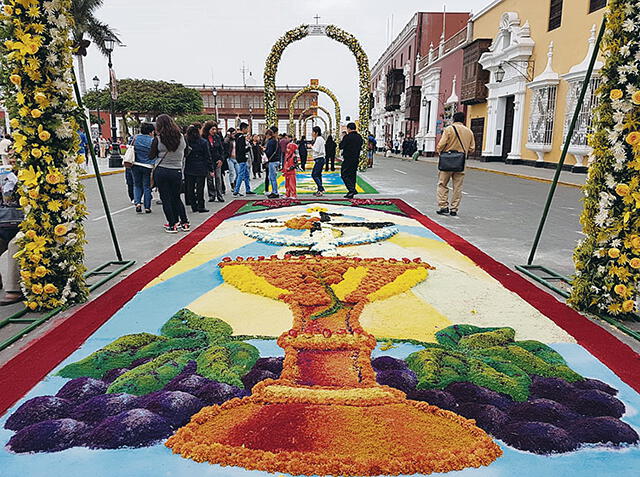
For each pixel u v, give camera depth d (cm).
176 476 244
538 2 2306
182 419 288
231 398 307
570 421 286
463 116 995
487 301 487
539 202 1206
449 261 634
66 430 277
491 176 1988
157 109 5169
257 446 264
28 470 249
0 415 296
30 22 430
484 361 356
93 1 4025
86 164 2530
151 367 341
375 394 308
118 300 489
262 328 416
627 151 422
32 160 447
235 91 7812
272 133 1288
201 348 376
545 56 2258
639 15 407
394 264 593
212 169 1062
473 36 3178
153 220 954
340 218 939
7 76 435
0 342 398
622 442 267
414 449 261
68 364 356
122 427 276
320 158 1311
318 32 2327
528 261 614
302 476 244
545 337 402
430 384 322
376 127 7244
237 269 568
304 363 353
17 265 483
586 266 455
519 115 2484
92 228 872
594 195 449
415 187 1560
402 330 414
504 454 260
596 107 452
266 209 1067
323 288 504
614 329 422
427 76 4128
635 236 425
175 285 536
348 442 266
